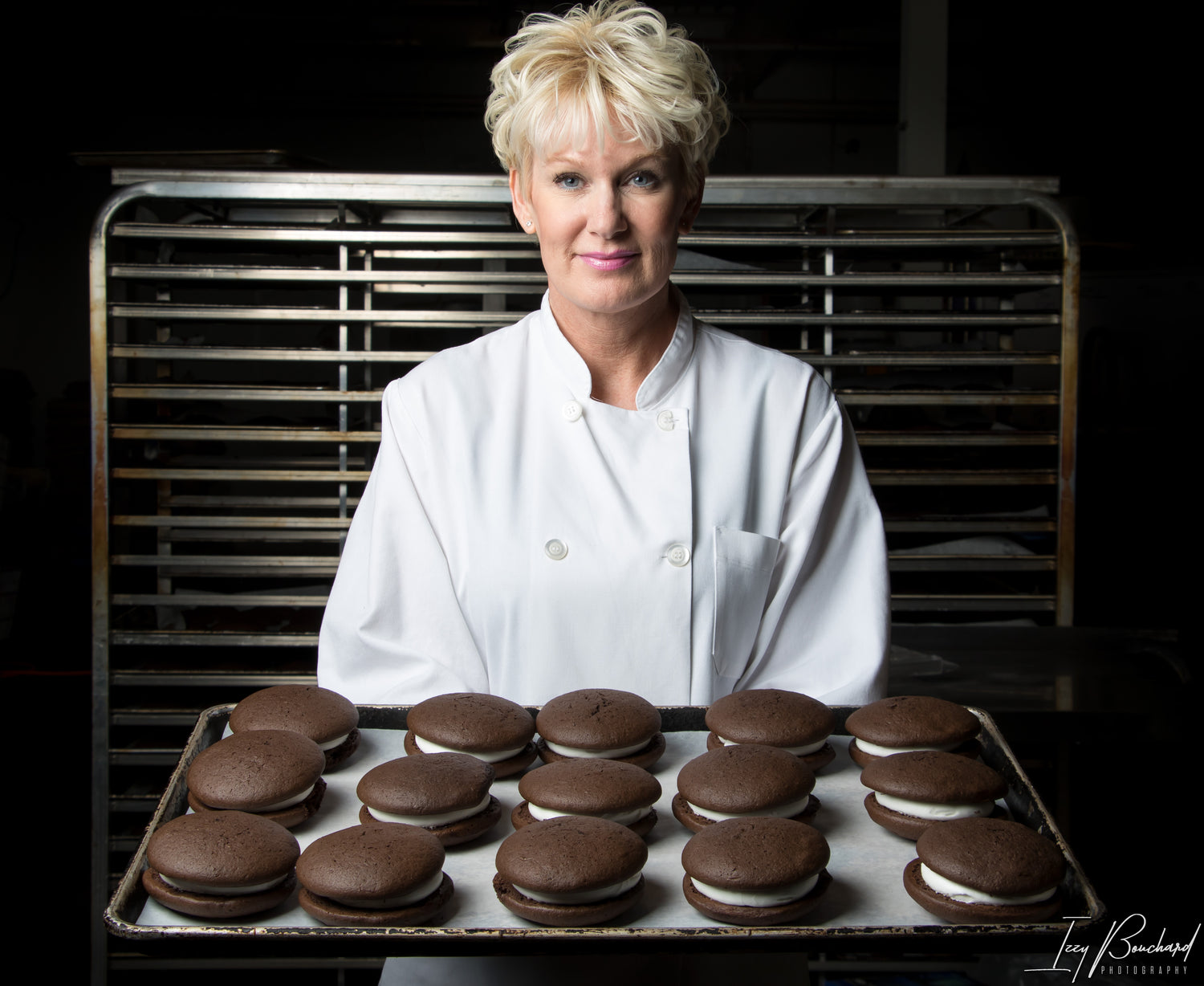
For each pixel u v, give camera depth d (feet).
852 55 26.37
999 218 10.29
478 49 25.64
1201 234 21.77
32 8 22.95
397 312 7.38
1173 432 17.39
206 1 23.71
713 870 2.57
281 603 7.47
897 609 7.87
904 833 2.99
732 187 7.44
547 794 2.98
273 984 7.46
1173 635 7.59
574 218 3.31
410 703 3.84
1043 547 8.37
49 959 7.95
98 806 7.17
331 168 7.79
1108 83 24.25
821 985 6.83
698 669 3.89
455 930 2.22
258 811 2.96
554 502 3.85
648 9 3.27
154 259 8.87
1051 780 7.66
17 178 25.44
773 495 4.06
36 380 25.81
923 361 7.64
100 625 7.27
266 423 7.77
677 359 3.99
